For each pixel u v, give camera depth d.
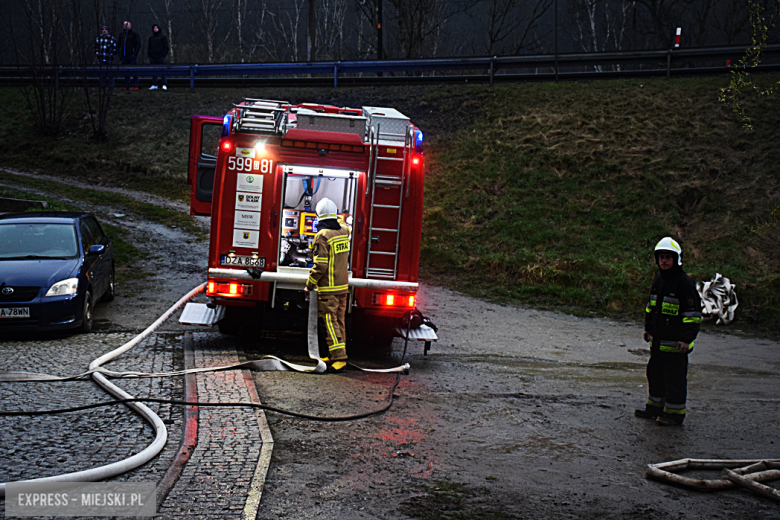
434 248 15.68
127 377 6.07
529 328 11.14
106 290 10.79
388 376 7.03
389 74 31.84
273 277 7.54
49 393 5.48
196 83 26.81
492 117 20.95
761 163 16.34
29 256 8.83
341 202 8.13
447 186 18.41
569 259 14.54
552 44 51.31
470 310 12.34
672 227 15.45
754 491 4.02
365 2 37.59
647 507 3.78
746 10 37.22
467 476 4.17
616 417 5.82
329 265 7.02
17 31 41.59
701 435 5.33
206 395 5.55
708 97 19.39
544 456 4.64
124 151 23.20
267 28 56.16
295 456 4.35
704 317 12.09
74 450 4.16
